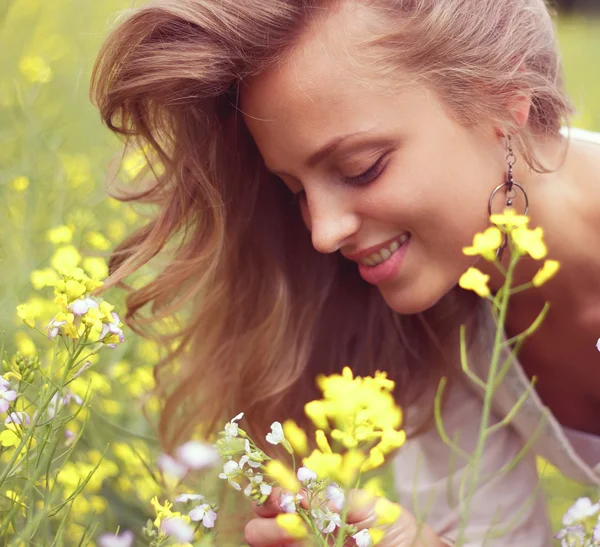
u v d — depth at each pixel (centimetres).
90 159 170
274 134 98
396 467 124
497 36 102
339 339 119
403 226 99
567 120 108
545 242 108
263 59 97
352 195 98
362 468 82
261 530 100
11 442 89
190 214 111
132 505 115
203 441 118
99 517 113
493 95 101
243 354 117
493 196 101
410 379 120
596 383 118
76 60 210
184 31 100
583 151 110
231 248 114
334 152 97
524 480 120
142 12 100
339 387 82
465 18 100
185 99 104
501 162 101
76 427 117
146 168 114
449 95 99
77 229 142
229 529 113
